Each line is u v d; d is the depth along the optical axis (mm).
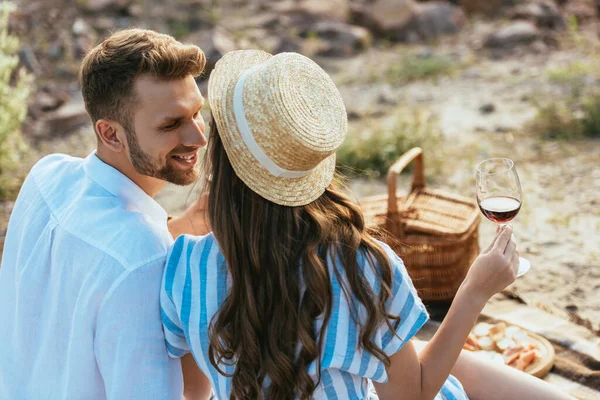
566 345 2920
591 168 5098
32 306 1902
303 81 1558
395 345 1612
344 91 7441
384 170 5398
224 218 1590
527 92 6859
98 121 1772
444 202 3553
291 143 1496
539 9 9094
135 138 1756
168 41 1756
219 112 1570
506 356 2775
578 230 4215
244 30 8820
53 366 1886
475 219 3398
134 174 1862
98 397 1841
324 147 1525
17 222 1994
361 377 1651
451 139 5926
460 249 3266
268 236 1568
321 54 8586
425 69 7773
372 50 8820
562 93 6684
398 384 1671
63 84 7469
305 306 1552
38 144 6289
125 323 1701
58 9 8508
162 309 1699
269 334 1571
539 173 5113
